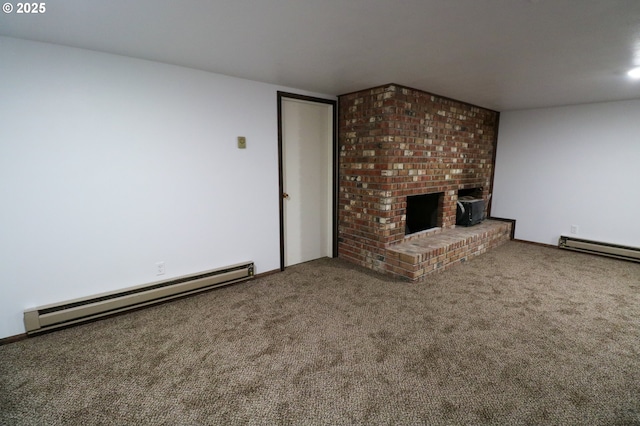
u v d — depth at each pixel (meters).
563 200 4.24
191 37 1.92
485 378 1.72
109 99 2.25
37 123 2.02
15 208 2.01
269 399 1.57
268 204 3.26
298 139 3.52
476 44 2.01
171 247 2.67
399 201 3.37
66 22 1.69
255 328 2.24
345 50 2.13
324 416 1.47
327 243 4.00
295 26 1.75
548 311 2.49
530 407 1.52
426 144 3.55
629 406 1.53
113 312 2.37
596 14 1.57
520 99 3.74
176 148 2.59
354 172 3.57
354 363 1.85
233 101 2.87
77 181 2.19
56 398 1.58
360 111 3.40
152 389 1.64
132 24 1.72
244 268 3.06
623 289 2.92
